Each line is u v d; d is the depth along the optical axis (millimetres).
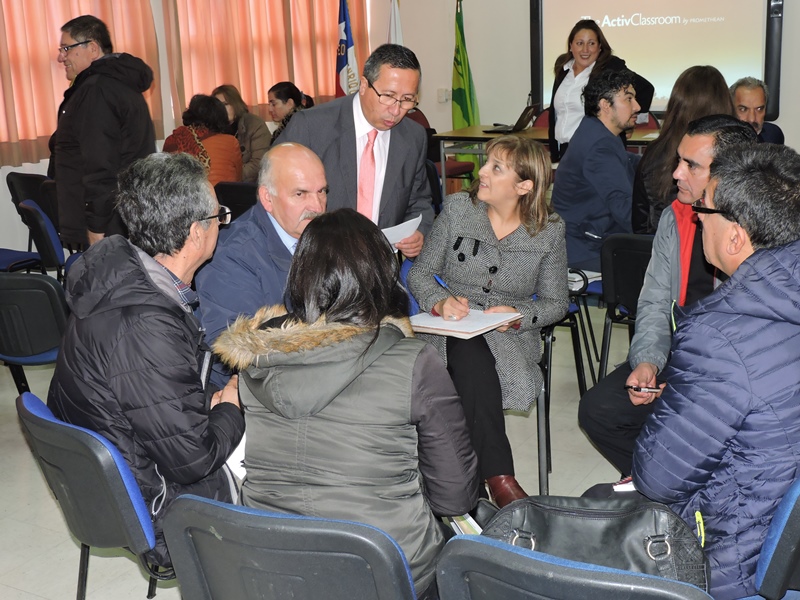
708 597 980
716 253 1541
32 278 2713
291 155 2158
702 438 1438
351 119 2771
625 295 2906
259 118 6062
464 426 1458
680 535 1340
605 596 1014
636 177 3080
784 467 1392
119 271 1662
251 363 1389
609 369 3801
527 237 2520
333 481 1371
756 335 1406
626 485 1823
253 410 1436
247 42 6891
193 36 6516
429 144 6590
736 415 1405
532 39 7629
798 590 1415
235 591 1331
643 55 7176
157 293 1648
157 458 1632
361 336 1362
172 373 1604
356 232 1416
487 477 2322
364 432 1370
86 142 3670
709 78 2844
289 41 7227
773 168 1452
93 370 1633
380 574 1163
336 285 1384
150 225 1739
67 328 1698
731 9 6727
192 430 1616
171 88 6375
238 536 1224
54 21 5566
